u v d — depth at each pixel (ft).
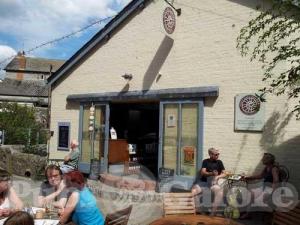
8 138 72.43
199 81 35.14
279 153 30.17
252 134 31.63
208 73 34.53
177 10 36.70
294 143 29.53
